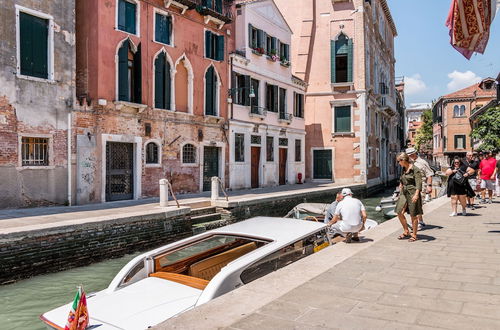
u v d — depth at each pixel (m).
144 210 12.64
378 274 5.26
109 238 10.71
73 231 9.84
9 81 12.25
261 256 5.50
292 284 4.80
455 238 7.70
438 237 7.81
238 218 15.72
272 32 25.16
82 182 14.16
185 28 18.19
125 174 15.68
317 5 30.88
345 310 3.98
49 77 13.38
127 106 15.44
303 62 30.73
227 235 6.52
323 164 30.45
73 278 9.10
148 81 16.42
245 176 22.33
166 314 4.55
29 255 8.95
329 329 3.53
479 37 6.51
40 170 13.05
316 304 4.14
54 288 8.41
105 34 14.82
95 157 14.59
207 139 19.53
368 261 5.94
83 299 4.22
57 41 13.58
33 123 12.87
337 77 30.81
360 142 29.52
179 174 17.92
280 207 18.80
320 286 4.73
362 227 7.25
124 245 11.11
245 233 6.46
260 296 4.38
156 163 16.84
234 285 4.95
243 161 22.25
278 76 25.67
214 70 19.89
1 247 8.47
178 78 18.08
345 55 30.17
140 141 16.00
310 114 30.83
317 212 13.95
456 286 4.78
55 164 13.47
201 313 3.89
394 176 45.69
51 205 13.35
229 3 21.33
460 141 50.50
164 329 3.52
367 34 31.19
